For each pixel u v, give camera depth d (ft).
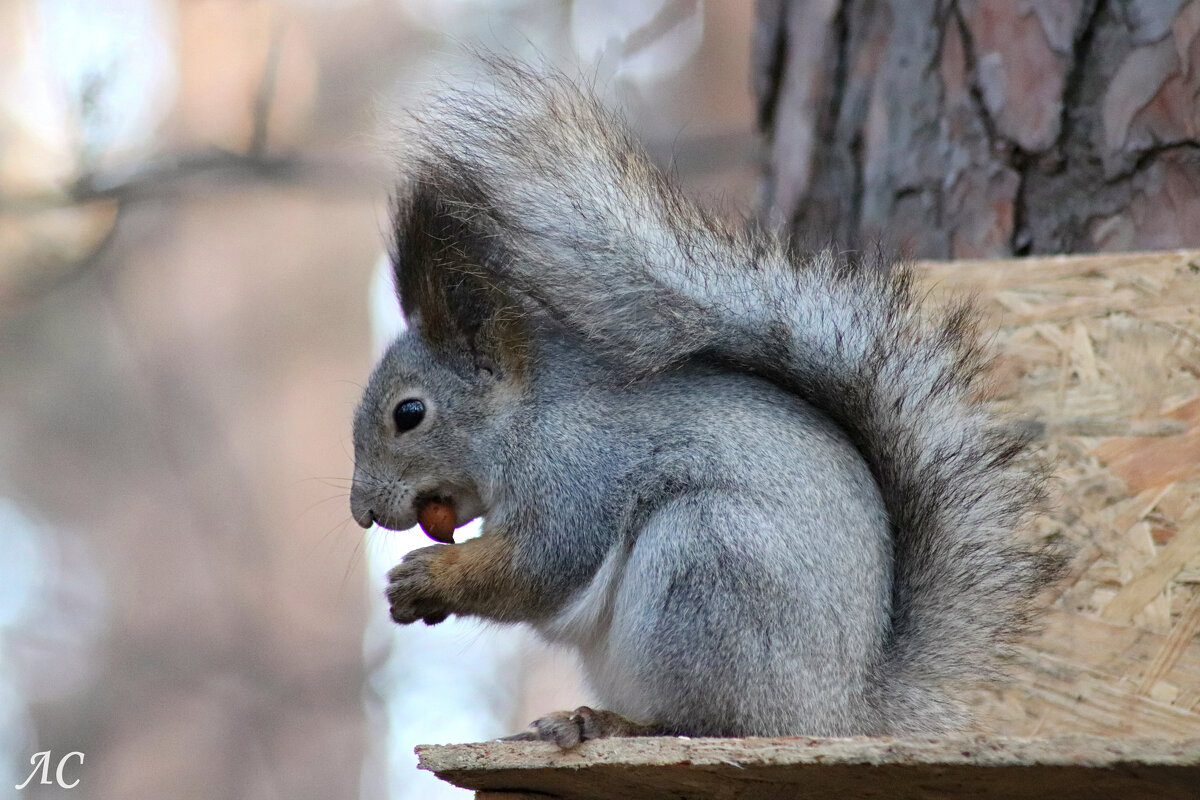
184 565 19.22
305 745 17.43
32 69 17.35
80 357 21.68
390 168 12.20
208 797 17.43
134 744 18.03
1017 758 11.57
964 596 11.94
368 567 18.60
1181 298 12.17
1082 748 11.56
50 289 14.48
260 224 20.25
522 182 12.03
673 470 11.93
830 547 11.86
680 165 13.05
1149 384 12.15
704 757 11.65
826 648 11.83
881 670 11.89
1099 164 12.33
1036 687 12.07
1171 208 12.28
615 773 11.69
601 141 12.05
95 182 13.12
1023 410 12.17
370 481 12.12
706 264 12.01
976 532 11.96
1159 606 12.06
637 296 12.00
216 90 18.89
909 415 11.98
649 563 11.88
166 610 18.86
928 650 11.91
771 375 11.99
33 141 16.65
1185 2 12.30
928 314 12.10
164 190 13.15
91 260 14.64
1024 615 11.96
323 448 19.63
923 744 11.60
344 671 17.84
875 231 12.41
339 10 19.33
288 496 19.33
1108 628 12.07
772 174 12.64
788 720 11.81
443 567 11.99
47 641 19.24
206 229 20.16
